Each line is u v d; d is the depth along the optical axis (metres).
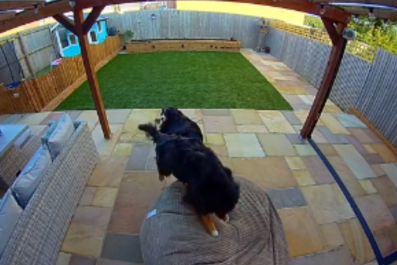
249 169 3.31
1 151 2.70
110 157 3.46
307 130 3.91
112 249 2.28
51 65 7.71
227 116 4.71
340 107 5.41
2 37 6.59
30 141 3.40
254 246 2.02
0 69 6.22
